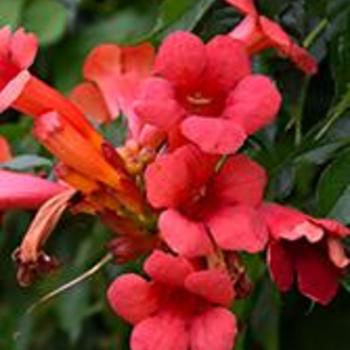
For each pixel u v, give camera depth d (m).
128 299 1.11
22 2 1.36
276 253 1.11
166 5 1.23
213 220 1.11
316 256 1.13
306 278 1.12
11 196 1.16
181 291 1.11
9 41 1.17
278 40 1.17
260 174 1.11
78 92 1.26
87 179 1.15
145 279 1.15
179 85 1.12
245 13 1.21
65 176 1.15
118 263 1.17
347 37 1.21
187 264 1.09
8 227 1.39
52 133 1.15
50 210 1.15
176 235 1.09
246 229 1.10
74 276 1.38
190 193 1.11
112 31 1.38
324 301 1.13
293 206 1.23
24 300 1.42
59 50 1.39
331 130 1.20
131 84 1.24
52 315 1.47
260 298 1.30
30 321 1.42
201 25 1.25
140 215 1.15
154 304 1.11
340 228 1.11
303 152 1.20
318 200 1.18
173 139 1.11
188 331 1.11
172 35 1.12
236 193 1.11
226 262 1.12
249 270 1.23
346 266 1.12
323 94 1.26
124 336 1.38
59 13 1.37
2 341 1.42
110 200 1.15
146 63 1.25
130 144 1.16
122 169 1.15
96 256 1.33
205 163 1.11
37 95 1.15
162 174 1.10
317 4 1.24
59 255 1.40
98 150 1.16
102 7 1.39
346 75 1.21
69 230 1.39
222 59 1.12
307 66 1.19
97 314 1.49
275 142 1.24
